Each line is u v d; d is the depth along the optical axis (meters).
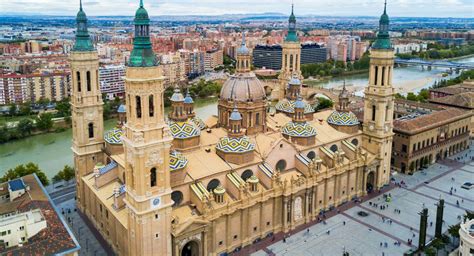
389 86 148.62
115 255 112.31
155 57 91.75
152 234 98.25
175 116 123.25
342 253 115.88
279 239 122.62
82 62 124.69
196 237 106.31
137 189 94.75
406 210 140.12
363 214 136.75
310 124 148.00
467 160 188.38
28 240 91.50
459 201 146.50
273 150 128.25
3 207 108.88
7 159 197.75
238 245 117.44
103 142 134.12
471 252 102.38
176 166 108.88
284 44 181.00
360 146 155.00
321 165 136.50
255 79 141.50
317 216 135.12
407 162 169.75
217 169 117.94
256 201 118.06
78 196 136.88
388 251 116.81
